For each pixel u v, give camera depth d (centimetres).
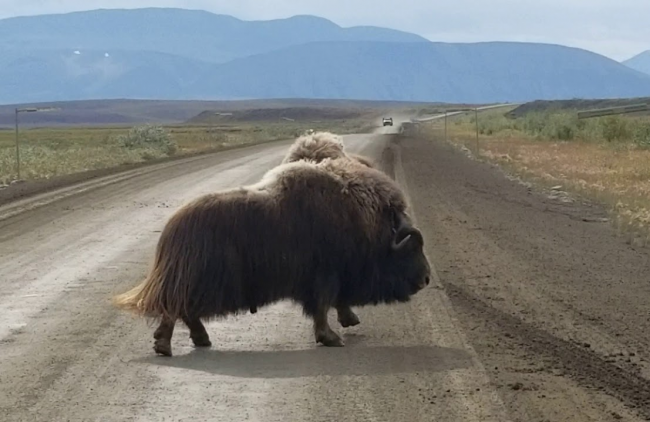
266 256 944
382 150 5191
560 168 3759
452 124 11719
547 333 1044
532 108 16025
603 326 1081
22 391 800
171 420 717
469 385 818
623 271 1476
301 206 966
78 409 746
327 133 1091
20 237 1814
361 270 1005
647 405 761
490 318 1127
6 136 9519
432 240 1803
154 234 1848
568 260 1582
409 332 1054
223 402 766
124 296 945
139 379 840
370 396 782
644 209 2277
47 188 2875
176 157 4716
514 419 717
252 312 968
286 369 882
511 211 2336
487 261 1562
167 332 938
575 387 812
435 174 3481
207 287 915
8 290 1284
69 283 1338
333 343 988
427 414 729
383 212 1011
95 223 2027
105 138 7950
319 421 712
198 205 934
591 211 2373
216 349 970
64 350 955
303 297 989
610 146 5659
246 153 5094
